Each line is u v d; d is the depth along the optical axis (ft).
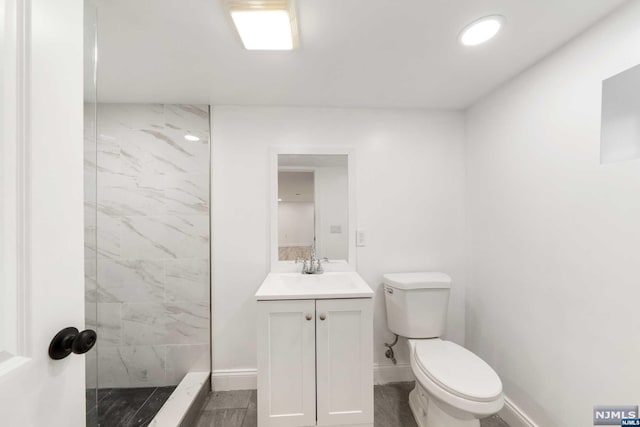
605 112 3.17
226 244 5.63
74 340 1.63
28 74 1.45
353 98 5.35
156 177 5.47
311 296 4.15
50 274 1.57
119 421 4.65
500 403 3.51
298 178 5.75
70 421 1.68
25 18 1.45
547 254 3.96
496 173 5.02
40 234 1.51
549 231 3.92
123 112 5.42
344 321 4.21
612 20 3.08
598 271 3.26
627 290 2.96
